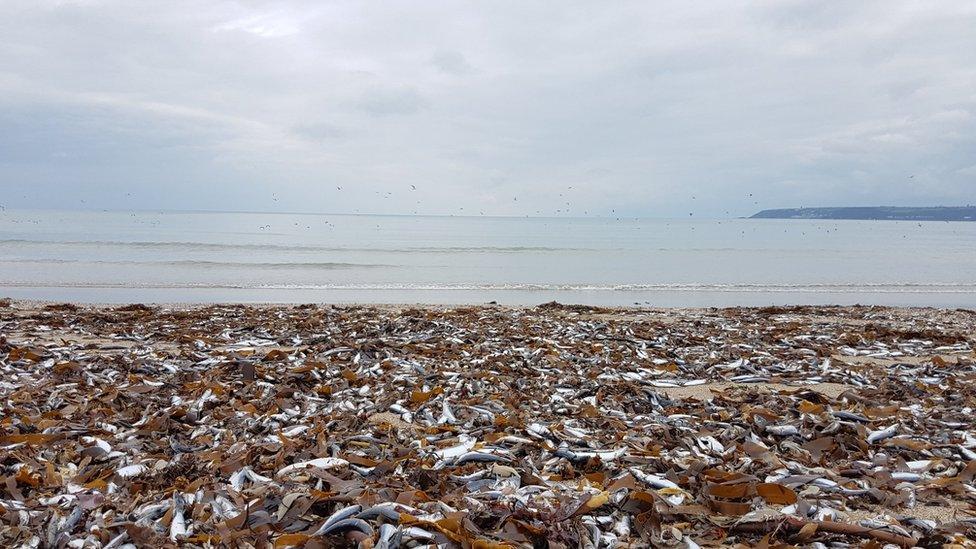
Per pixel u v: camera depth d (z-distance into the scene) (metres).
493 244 58.62
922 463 6.40
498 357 12.00
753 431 7.48
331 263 36.75
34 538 4.26
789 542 4.59
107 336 14.16
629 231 101.69
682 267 40.59
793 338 15.34
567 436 7.12
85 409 8.05
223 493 5.08
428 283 30.31
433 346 13.17
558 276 34.47
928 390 10.09
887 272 39.59
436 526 4.35
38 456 6.19
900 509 5.32
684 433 7.41
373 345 12.77
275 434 7.27
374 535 4.25
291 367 10.95
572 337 14.88
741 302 26.05
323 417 8.02
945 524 4.85
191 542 4.31
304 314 18.14
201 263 35.00
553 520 4.57
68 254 38.22
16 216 109.31
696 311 21.31
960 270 41.28
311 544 4.17
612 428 7.73
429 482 5.54
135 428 7.39
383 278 31.77
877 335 16.03
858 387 10.47
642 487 5.52
